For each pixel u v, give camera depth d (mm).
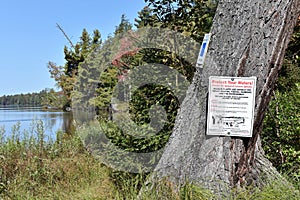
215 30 2125
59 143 5812
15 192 3727
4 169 4320
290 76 4789
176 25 3707
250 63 1957
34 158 4656
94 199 3234
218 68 2025
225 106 1972
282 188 2090
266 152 3588
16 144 5348
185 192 1904
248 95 1938
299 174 2855
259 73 1949
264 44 1947
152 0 3752
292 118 3486
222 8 2119
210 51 2105
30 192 3832
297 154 3334
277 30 1945
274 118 3582
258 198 1925
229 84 1963
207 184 1940
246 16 1983
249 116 1939
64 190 3812
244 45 1966
